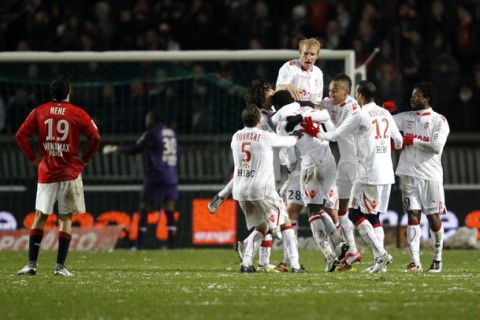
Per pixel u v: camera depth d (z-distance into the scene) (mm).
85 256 62844
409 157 48250
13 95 79312
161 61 73812
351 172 46969
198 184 74562
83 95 79375
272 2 92250
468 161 75812
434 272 47250
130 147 69938
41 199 43906
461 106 83250
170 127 73438
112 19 91875
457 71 83812
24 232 70750
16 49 89875
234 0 89938
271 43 88188
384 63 81250
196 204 73500
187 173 75000
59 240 44250
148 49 88062
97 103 79438
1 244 70562
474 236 70438
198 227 73125
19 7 94125
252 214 45000
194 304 32906
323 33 88062
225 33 88562
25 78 77562
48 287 38438
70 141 43531
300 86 48969
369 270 46062
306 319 29281
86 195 74062
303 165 46281
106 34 89062
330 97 47469
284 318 29516
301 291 36531
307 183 46219
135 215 73625
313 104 46906
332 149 70000
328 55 67062
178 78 76250
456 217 73500
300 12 88688
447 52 84812
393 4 88312
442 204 48250
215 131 78812
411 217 48375
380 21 85438
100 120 79500
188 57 68062
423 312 30781
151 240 73250
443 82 83375
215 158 75188
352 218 47188
